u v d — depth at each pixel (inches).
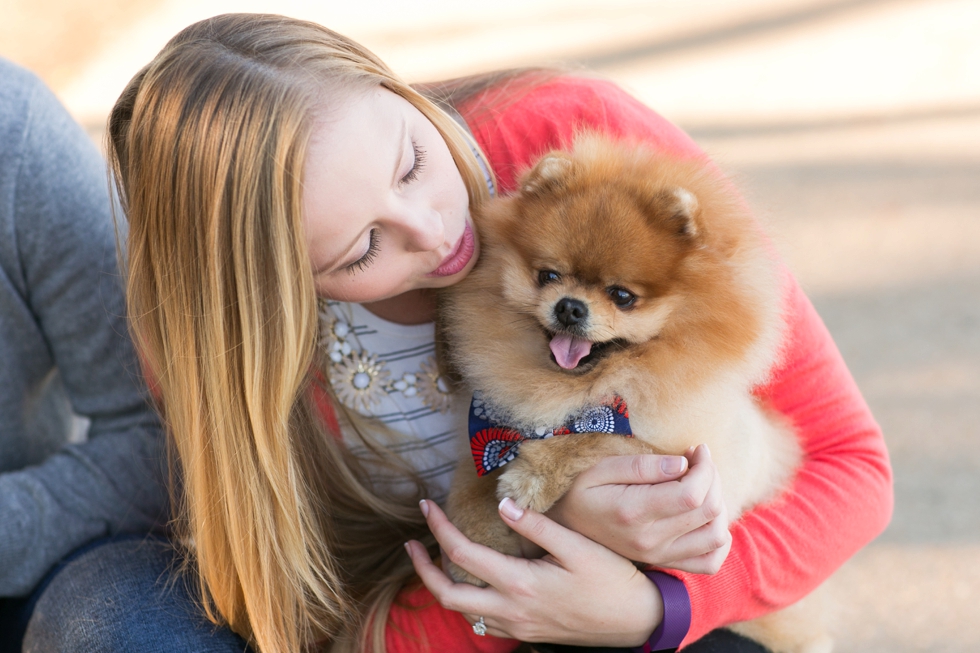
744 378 76.5
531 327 77.6
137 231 76.4
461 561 76.1
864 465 89.1
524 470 75.9
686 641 78.6
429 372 89.0
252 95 70.1
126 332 92.2
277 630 79.3
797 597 84.9
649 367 74.7
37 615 82.0
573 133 87.2
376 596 86.2
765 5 550.9
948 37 412.8
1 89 86.3
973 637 123.0
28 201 86.7
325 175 69.8
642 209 73.8
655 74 400.8
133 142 75.2
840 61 400.5
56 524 86.4
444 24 518.0
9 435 93.4
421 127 75.5
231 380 76.2
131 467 91.3
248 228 71.6
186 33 76.9
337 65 72.6
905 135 306.2
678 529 72.4
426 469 91.0
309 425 85.2
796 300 87.1
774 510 84.1
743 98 360.8
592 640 78.4
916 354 187.6
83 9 501.0
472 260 79.3
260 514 78.1
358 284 75.2
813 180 273.0
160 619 78.4
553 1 618.5
